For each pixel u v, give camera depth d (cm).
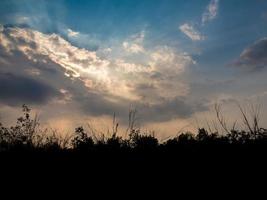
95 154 868
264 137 867
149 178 770
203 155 831
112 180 771
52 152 879
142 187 743
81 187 750
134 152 877
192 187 732
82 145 895
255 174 749
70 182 770
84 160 844
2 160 836
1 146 902
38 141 945
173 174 777
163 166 809
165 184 748
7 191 730
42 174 797
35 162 838
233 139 885
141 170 800
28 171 802
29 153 868
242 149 836
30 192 729
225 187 721
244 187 714
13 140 923
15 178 775
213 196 697
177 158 830
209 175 762
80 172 801
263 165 773
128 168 812
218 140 884
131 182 764
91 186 754
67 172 805
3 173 789
